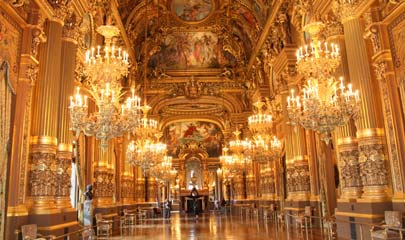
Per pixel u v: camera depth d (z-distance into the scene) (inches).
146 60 1026.1
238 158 824.9
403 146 342.0
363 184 370.9
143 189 1018.7
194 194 1423.5
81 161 542.9
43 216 331.0
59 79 389.1
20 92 333.1
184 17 989.2
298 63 330.3
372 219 344.2
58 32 388.5
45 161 348.8
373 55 377.1
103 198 604.4
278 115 772.6
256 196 982.4
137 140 562.6
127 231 588.1
